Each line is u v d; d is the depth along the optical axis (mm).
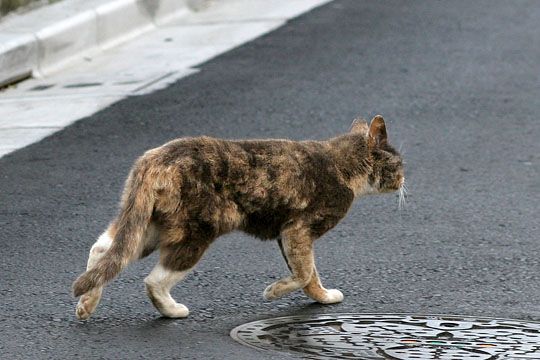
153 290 10109
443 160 15445
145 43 22141
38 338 9656
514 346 9617
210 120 17094
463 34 22047
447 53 20828
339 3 24812
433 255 12078
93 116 17406
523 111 17609
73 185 14383
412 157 15555
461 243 12445
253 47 21375
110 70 20281
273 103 17938
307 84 18969
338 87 18812
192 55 21031
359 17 23453
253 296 10898
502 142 16203
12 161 15336
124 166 15102
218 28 23031
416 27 22578
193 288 11070
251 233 10469
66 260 11828
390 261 11914
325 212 10602
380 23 22922
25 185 14383
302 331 9953
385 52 20875
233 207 10078
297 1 25172
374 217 13320
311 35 22156
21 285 11062
